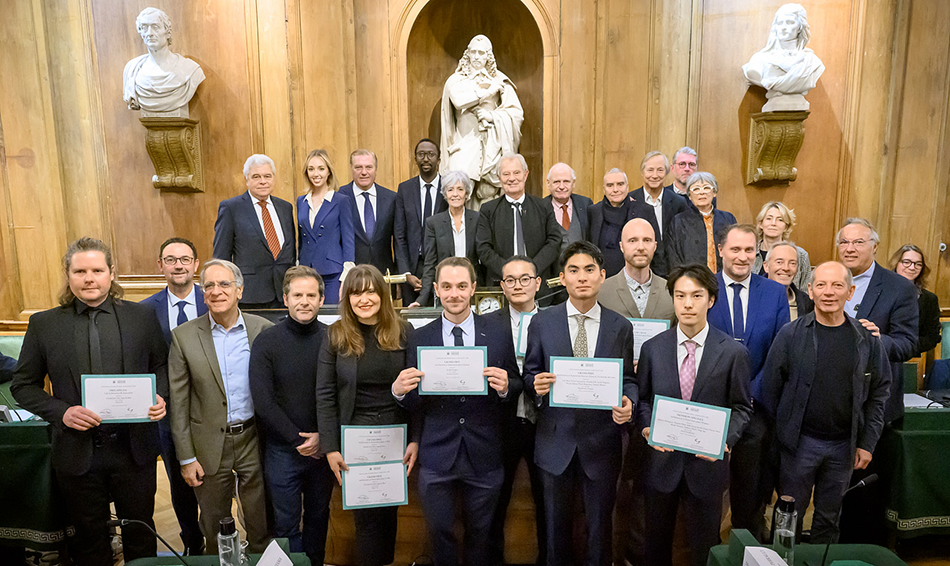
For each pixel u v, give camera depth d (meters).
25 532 2.52
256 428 2.36
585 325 2.20
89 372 2.15
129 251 4.63
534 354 2.19
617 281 2.69
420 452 2.21
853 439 2.24
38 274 4.54
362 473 2.15
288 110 4.58
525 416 2.34
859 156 4.49
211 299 2.21
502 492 2.37
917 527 2.61
